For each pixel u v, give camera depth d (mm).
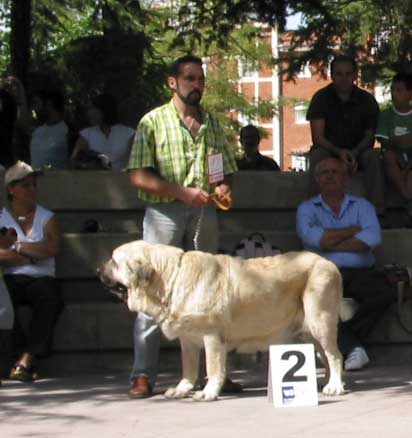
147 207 8992
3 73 16922
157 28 19609
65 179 11320
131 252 8477
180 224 8898
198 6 17516
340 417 7996
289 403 8391
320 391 9000
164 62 18891
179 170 8836
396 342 10477
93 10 19641
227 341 8758
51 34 19703
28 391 9297
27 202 10055
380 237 10281
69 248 10711
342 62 11344
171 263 8500
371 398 8695
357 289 10148
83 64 17156
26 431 7715
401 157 11703
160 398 8844
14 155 12945
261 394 8953
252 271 8656
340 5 20500
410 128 11695
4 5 20672
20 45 15891
